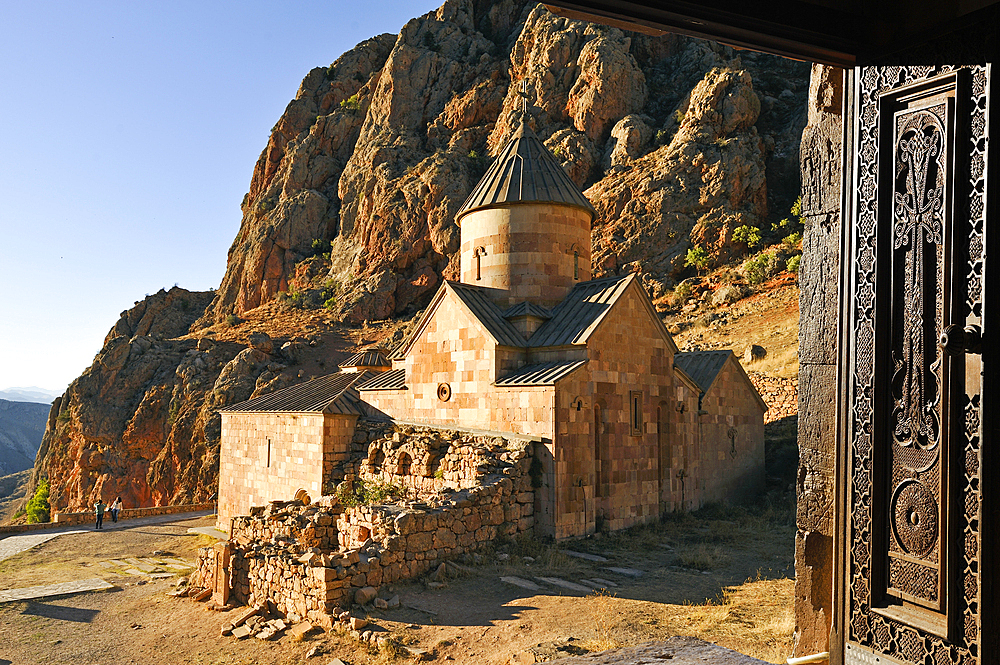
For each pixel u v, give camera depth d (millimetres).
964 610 3430
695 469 27609
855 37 4141
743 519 25922
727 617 13836
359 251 93312
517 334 25406
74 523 39500
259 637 15930
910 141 3889
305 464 28078
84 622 19000
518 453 21922
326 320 86562
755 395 31547
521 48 94500
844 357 4246
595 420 23500
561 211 27375
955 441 3488
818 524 6445
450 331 25922
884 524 3932
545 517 21812
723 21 3752
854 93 4254
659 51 88250
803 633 6543
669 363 26781
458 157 89062
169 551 30438
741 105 70500
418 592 16766
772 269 58656
